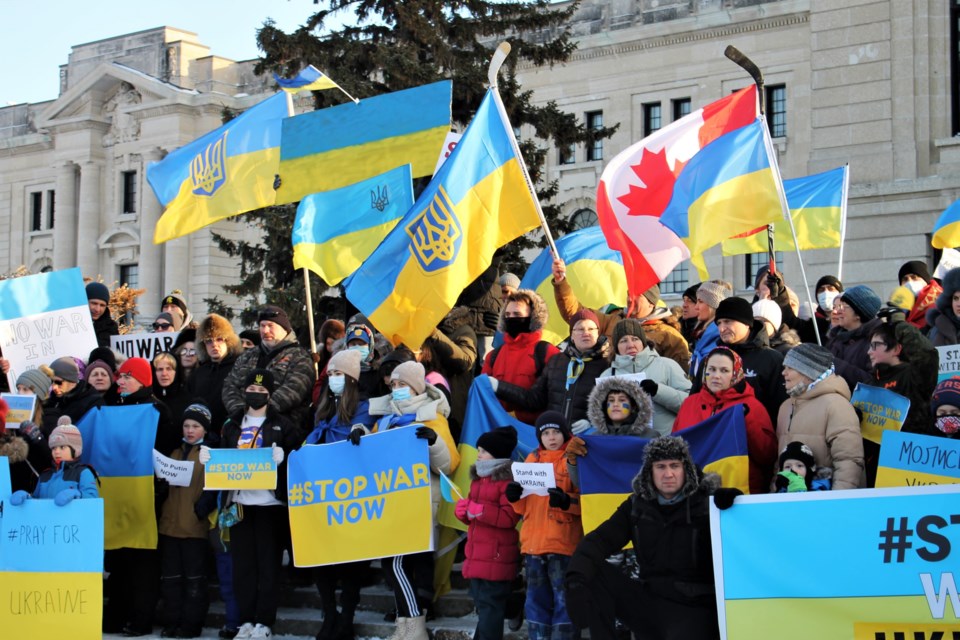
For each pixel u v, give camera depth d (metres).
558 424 8.75
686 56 44.44
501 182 10.09
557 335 12.75
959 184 31.33
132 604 10.93
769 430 8.22
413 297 9.82
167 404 11.27
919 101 32.50
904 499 6.98
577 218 46.53
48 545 9.74
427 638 9.62
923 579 6.88
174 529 10.55
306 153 11.62
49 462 10.77
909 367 8.18
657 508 7.29
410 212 9.98
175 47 58.09
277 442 10.12
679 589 7.22
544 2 28.75
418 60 26.80
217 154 12.47
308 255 11.37
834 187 13.77
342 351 10.17
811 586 7.00
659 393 9.08
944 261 12.84
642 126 45.41
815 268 33.59
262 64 27.72
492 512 8.99
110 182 59.59
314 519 9.80
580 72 46.62
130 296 31.83
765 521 7.11
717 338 9.76
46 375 11.25
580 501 8.49
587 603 7.24
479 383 10.05
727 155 9.98
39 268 62.28
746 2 43.12
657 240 10.46
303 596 11.10
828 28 33.88
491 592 9.01
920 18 32.59
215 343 11.12
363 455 9.74
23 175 63.16
